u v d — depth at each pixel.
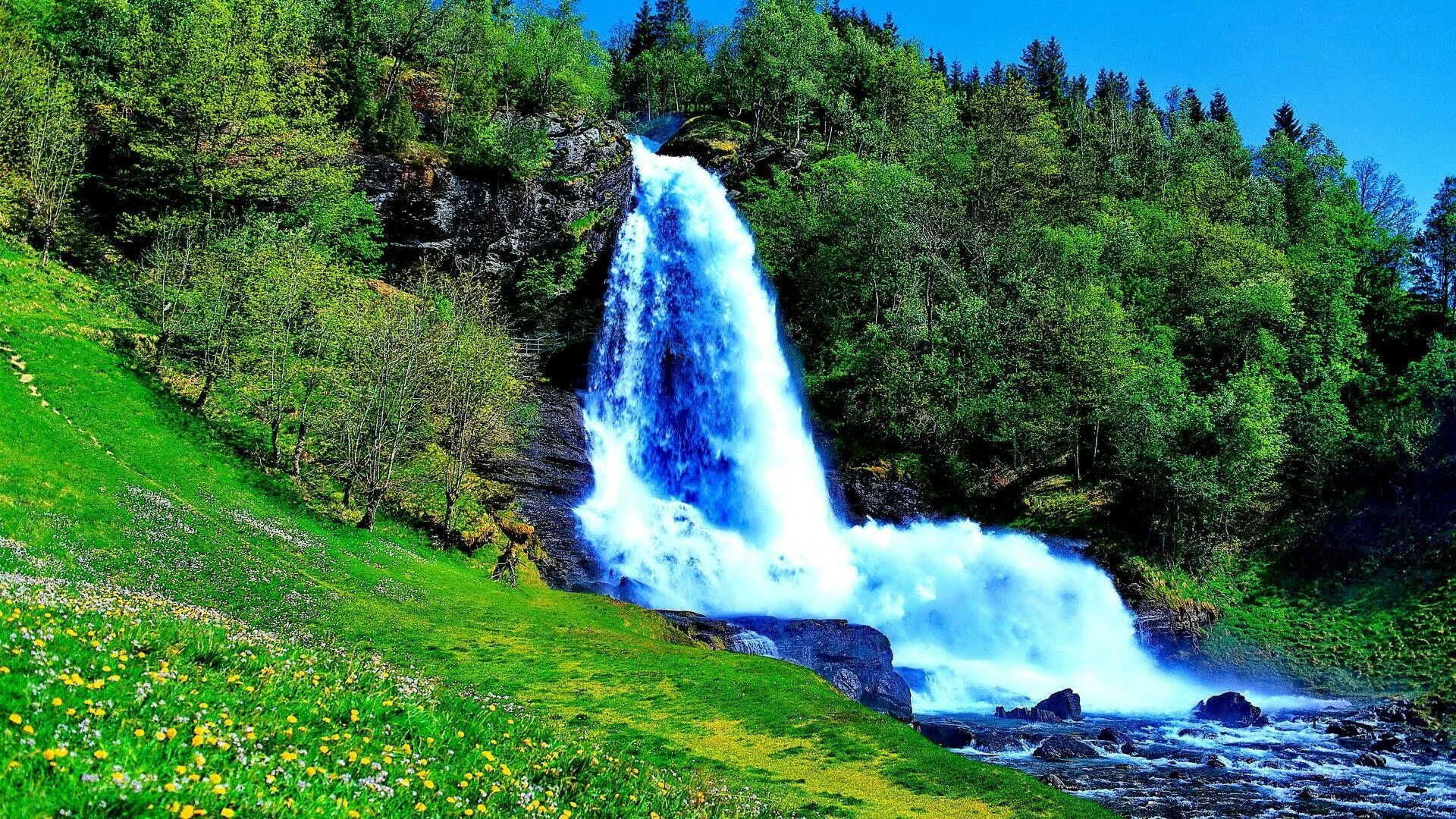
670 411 75.19
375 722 11.52
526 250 72.25
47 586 16.05
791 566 61.53
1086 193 106.69
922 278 85.38
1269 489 65.69
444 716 12.86
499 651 33.66
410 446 52.97
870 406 76.44
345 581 37.38
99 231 58.94
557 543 56.03
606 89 119.31
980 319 77.31
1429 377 67.19
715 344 78.75
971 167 101.38
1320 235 105.25
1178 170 126.38
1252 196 113.94
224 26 62.34
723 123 106.56
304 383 51.31
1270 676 54.62
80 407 41.34
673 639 43.44
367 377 50.47
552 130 75.38
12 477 33.16
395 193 67.62
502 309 71.62
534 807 10.51
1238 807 27.84
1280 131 145.25
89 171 60.31
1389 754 36.53
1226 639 57.91
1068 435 71.44
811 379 80.50
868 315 84.62
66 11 66.50
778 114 109.88
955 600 61.06
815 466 74.44
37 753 7.34
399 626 34.00
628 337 75.12
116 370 46.28
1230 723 43.22
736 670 34.84
